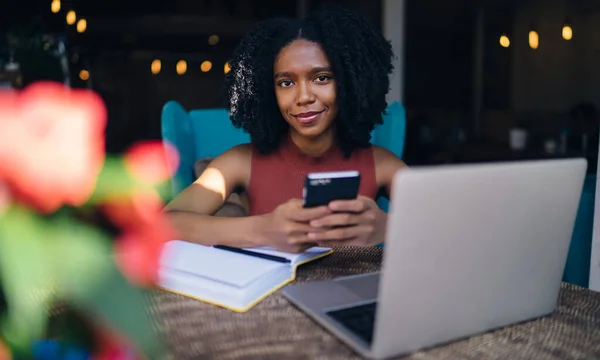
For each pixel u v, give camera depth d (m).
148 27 4.98
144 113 4.95
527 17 4.78
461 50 5.01
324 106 1.31
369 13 4.64
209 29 5.12
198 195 1.37
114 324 0.23
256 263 0.92
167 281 0.87
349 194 1.02
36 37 4.16
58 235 0.22
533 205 0.67
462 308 0.67
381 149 1.54
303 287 0.87
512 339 0.70
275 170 1.47
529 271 0.72
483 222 0.63
